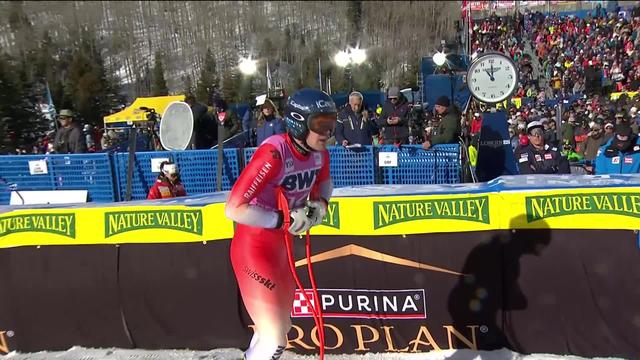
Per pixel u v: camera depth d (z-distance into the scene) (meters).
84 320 3.96
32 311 3.98
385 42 72.38
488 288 3.52
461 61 10.24
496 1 42.12
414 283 3.59
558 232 3.40
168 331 3.90
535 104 18.25
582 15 39.81
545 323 3.48
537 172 5.53
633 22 30.31
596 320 3.40
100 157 7.51
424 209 3.55
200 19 94.81
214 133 8.80
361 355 3.72
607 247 3.34
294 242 3.67
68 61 60.75
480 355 3.54
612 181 3.55
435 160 6.72
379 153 6.84
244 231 2.91
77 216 3.89
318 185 3.05
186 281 3.82
